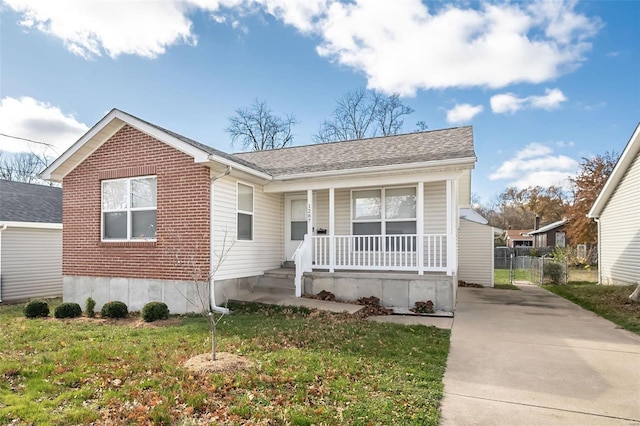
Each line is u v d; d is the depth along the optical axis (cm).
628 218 1356
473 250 1703
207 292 877
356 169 999
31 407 366
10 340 620
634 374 484
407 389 414
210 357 496
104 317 857
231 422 336
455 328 752
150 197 961
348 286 988
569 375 479
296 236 1238
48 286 1433
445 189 1088
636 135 1213
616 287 1298
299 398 381
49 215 1468
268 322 754
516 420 355
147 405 366
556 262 1711
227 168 920
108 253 988
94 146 1013
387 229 1124
